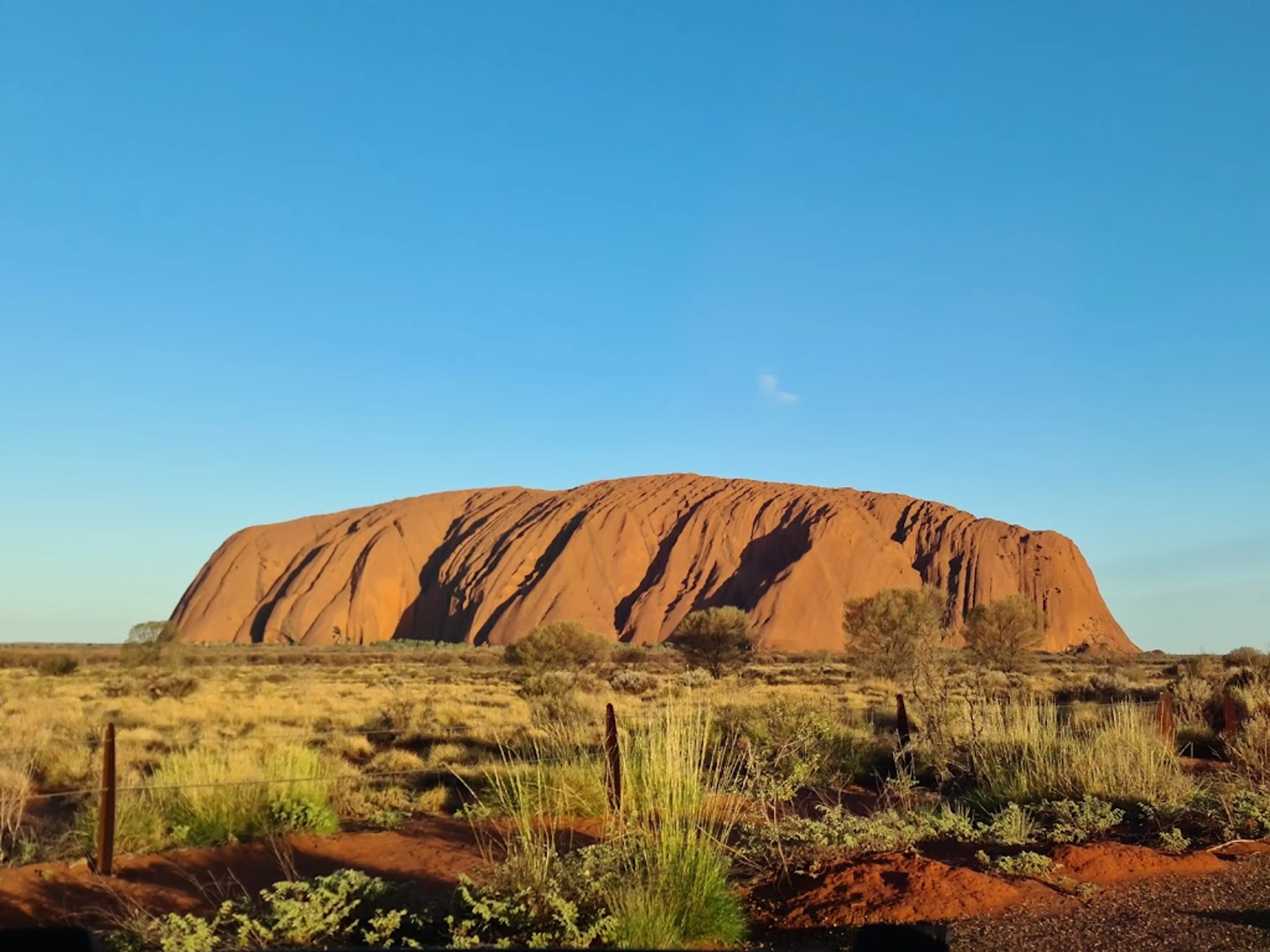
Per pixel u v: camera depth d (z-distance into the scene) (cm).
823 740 1445
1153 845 924
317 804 1123
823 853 833
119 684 3578
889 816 933
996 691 1585
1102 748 1183
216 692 3478
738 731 1359
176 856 965
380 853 970
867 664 4312
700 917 664
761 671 5591
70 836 1031
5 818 1098
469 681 4603
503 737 1823
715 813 867
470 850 952
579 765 1131
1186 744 1719
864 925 671
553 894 654
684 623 5578
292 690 3572
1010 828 930
